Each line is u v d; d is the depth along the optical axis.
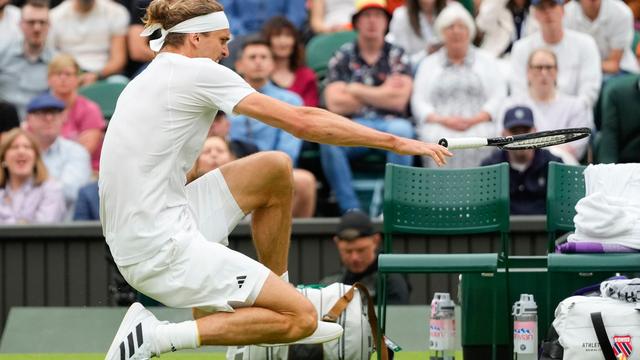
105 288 32.84
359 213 28.83
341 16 40.09
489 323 22.06
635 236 20.20
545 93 35.16
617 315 18.80
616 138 34.16
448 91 35.62
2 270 32.91
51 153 35.06
